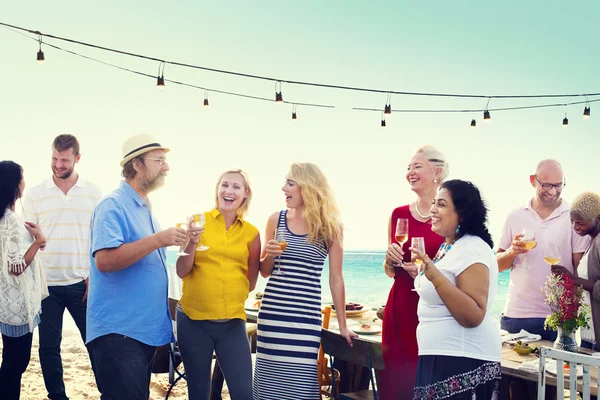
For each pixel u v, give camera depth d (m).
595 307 3.34
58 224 4.31
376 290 21.55
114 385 2.69
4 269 3.56
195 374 3.19
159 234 2.66
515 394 3.54
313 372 3.38
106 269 2.63
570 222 3.86
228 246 3.27
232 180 3.31
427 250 3.29
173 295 4.84
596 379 2.79
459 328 2.52
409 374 3.21
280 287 3.40
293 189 3.45
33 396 4.55
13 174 3.64
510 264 3.90
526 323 3.86
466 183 2.70
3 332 3.61
